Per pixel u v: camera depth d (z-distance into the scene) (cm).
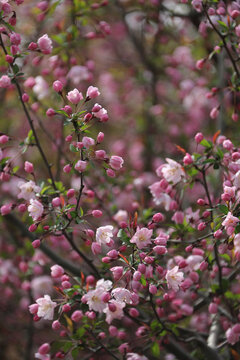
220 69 430
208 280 338
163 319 319
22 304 471
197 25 458
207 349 320
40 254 412
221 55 432
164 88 654
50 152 467
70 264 370
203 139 282
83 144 248
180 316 340
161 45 591
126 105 671
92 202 397
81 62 445
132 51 672
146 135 631
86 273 364
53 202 268
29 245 370
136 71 635
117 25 599
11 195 445
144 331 307
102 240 257
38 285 416
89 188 394
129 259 244
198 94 570
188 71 601
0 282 474
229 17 323
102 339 315
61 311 265
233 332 298
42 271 438
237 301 312
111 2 486
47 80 411
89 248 407
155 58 606
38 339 465
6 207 304
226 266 321
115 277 242
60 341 287
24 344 476
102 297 242
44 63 418
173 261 317
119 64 655
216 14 338
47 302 263
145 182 499
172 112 632
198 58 499
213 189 388
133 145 637
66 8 419
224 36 316
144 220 342
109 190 419
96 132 420
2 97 500
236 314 320
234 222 237
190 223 307
